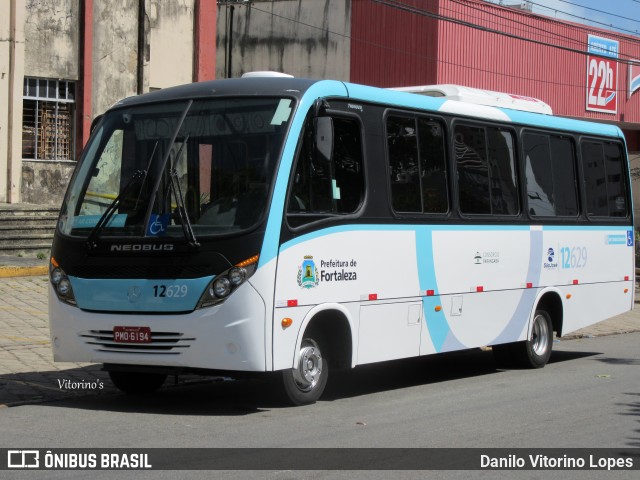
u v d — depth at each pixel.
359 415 9.28
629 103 43.56
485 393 10.88
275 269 8.90
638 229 46.19
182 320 8.80
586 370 13.10
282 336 8.99
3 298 16.19
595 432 8.71
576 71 40.62
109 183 9.58
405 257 10.63
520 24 37.94
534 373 12.77
